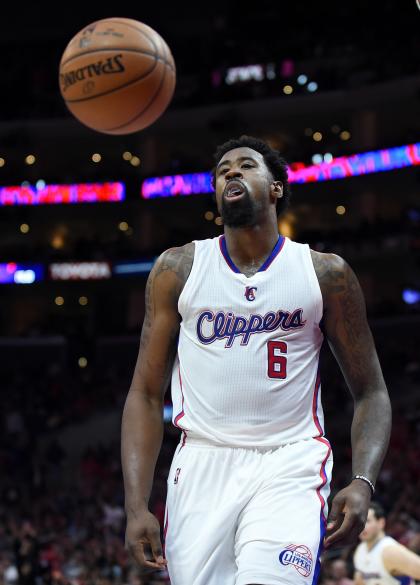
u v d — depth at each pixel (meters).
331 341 3.47
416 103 35.91
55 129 40.38
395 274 36.84
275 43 40.03
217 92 38.66
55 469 28.09
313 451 3.19
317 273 3.38
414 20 37.62
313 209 40.03
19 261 39.59
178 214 40.44
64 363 38.00
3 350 38.44
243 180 3.41
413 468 21.06
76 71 6.03
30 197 40.09
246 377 3.21
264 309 3.28
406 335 33.12
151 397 3.46
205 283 3.35
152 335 3.44
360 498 3.08
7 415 31.89
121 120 6.09
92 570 15.38
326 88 36.91
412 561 6.57
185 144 41.12
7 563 16.67
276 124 38.69
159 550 3.09
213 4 42.19
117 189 39.28
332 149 37.72
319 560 3.05
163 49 6.08
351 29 39.81
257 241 3.40
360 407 3.41
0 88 41.62
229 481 3.14
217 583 3.06
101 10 42.47
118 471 26.59
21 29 42.88
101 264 38.88
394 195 37.94
